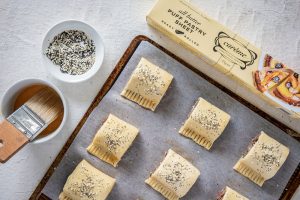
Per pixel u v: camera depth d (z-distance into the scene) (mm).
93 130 577
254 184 589
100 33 586
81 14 585
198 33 561
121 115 583
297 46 590
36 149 577
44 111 542
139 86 575
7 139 503
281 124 587
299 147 585
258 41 590
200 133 582
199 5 589
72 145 574
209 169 588
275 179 589
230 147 590
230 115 589
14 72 579
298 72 590
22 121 522
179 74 586
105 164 580
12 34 580
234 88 589
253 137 589
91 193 560
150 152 584
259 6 589
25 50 581
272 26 591
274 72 559
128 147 572
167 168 569
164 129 587
